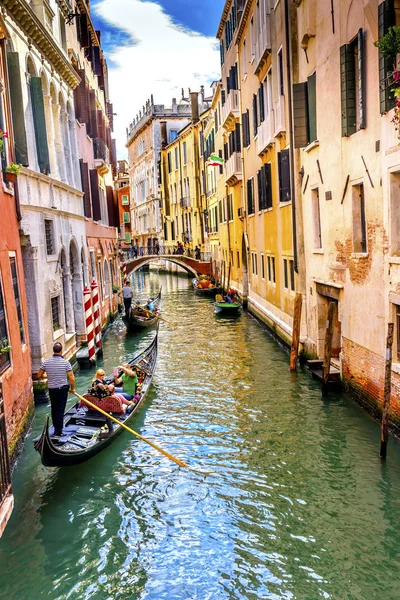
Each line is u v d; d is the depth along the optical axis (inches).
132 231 2773.1
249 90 813.2
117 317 971.3
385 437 314.3
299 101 487.8
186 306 1077.1
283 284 633.6
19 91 393.4
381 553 239.8
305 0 474.9
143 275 2151.8
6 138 370.6
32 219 428.8
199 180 1630.2
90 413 372.2
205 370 538.3
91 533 263.6
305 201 518.9
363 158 365.1
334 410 401.4
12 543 256.5
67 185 557.3
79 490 303.0
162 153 2054.6
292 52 522.6
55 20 571.2
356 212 392.2
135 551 249.9
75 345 580.4
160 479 314.3
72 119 645.3
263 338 693.3
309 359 520.7
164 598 219.9
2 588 226.7
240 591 221.9
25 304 390.6
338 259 429.1
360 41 353.4
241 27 833.5
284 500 285.6
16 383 342.0
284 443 352.2
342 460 323.3
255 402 430.9
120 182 3078.2
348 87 379.6
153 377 517.0
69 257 575.8
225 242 1216.2
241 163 951.0
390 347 305.1
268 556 242.1
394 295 325.1
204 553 246.8
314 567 233.3
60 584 228.8
